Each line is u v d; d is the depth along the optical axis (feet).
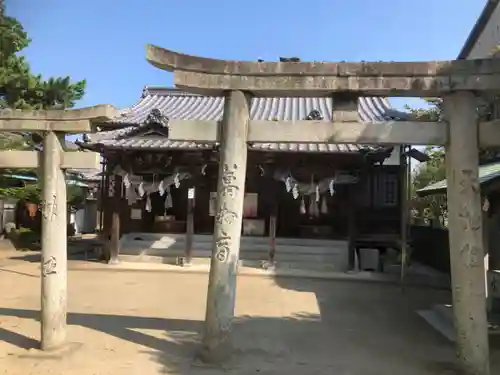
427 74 21.26
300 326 30.68
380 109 72.23
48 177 23.97
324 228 64.44
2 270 53.42
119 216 60.80
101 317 31.45
